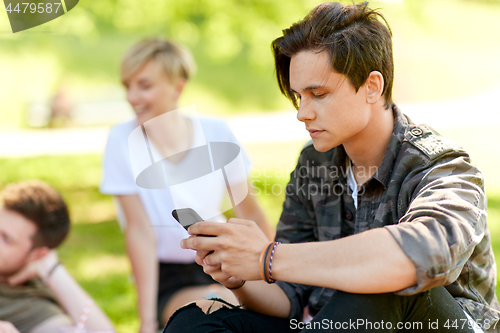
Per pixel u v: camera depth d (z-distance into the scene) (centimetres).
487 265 119
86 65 1020
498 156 568
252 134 696
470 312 111
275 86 1127
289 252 98
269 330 119
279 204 401
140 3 637
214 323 110
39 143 688
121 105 838
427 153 112
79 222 413
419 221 93
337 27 109
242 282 118
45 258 190
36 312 178
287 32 114
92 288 282
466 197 100
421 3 529
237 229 103
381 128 118
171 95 222
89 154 636
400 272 89
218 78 1127
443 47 1215
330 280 93
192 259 195
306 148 138
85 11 631
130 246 190
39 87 891
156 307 189
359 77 109
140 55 214
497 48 1245
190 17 669
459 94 986
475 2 1577
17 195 194
